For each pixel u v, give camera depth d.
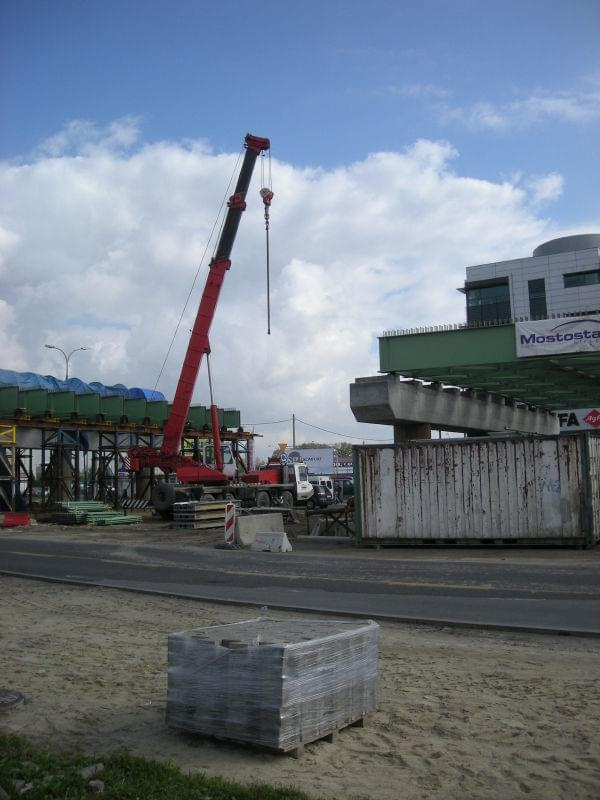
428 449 22.52
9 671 8.07
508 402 36.88
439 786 4.90
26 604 12.94
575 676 7.74
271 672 5.38
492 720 6.25
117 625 10.94
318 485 46.22
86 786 4.48
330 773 5.09
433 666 8.30
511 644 9.48
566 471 21.02
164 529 32.22
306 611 11.91
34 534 30.30
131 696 7.05
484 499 21.78
